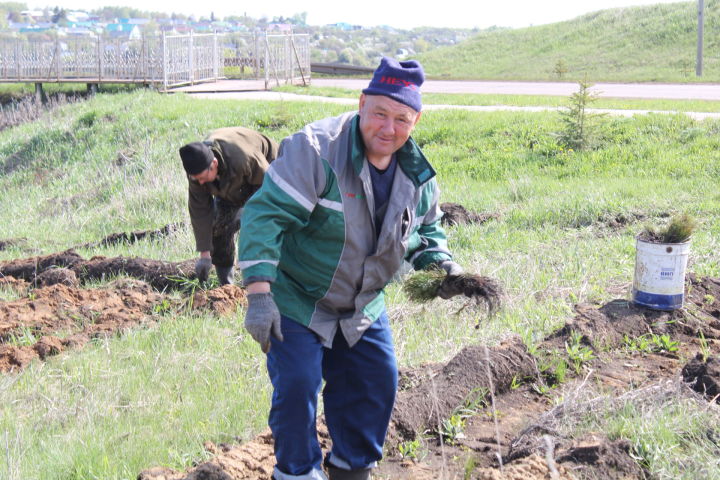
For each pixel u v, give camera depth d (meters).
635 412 4.40
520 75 35.34
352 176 3.18
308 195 3.12
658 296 6.15
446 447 4.41
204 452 4.22
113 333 6.60
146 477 3.87
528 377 5.24
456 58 42.19
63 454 4.29
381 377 3.43
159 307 7.25
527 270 7.52
